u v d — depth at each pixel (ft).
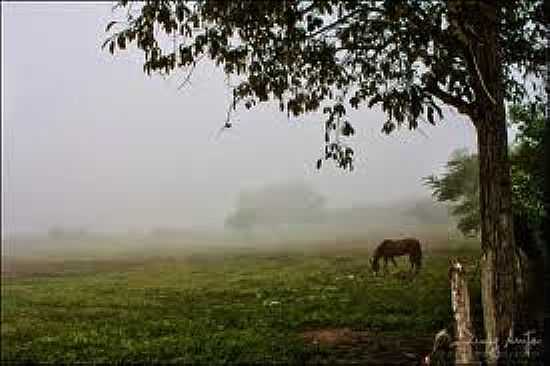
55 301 135.13
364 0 41.34
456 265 39.50
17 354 82.53
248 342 77.51
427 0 39.14
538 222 67.05
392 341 71.56
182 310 112.27
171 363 70.54
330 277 130.31
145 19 38.45
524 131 70.49
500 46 47.73
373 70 48.03
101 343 85.66
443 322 76.84
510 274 43.09
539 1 45.50
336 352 69.00
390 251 120.88
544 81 49.19
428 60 43.27
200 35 40.52
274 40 43.27
